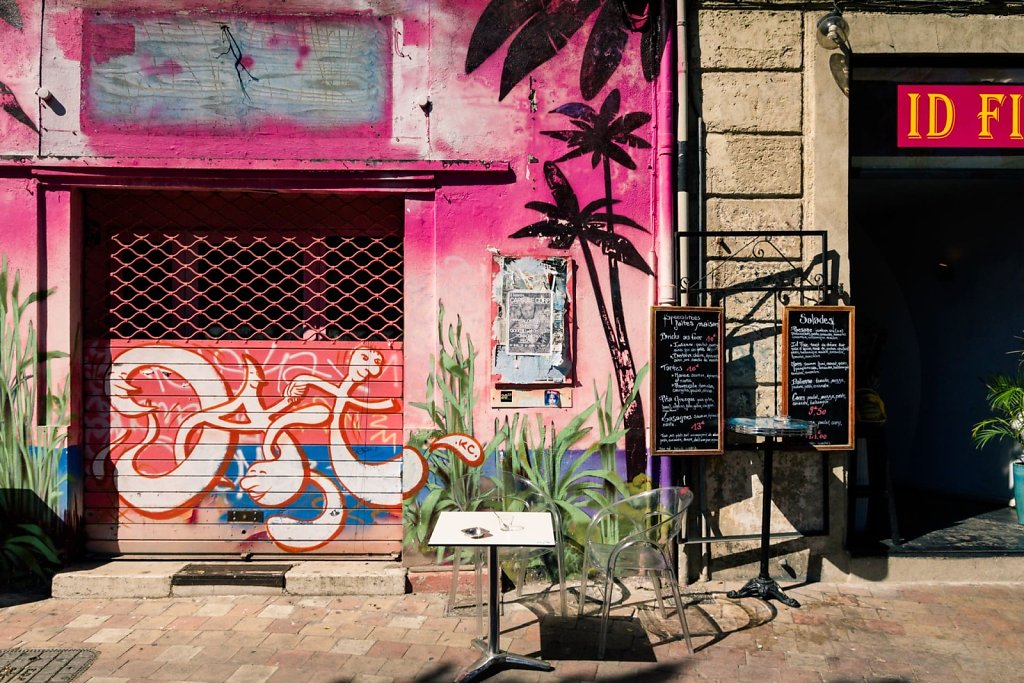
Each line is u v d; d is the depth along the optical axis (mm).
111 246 5621
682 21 5543
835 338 5414
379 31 5492
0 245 5352
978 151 5922
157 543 5613
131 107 5406
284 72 5453
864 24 5648
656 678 4062
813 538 5609
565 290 5551
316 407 5664
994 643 4520
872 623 4820
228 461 5633
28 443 5355
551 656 4320
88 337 5590
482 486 5109
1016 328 7457
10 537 5348
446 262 5500
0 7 5379
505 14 5531
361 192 5500
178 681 3939
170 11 5406
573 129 5574
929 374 8484
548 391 5551
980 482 7793
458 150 5520
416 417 5500
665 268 5504
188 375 5629
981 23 5664
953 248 8180
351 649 4395
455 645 4473
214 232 5656
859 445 6309
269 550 5652
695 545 5590
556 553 5492
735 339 5629
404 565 5492
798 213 5668
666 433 5312
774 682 4023
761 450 5582
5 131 5371
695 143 5648
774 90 5656
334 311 5715
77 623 4738
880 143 5871
